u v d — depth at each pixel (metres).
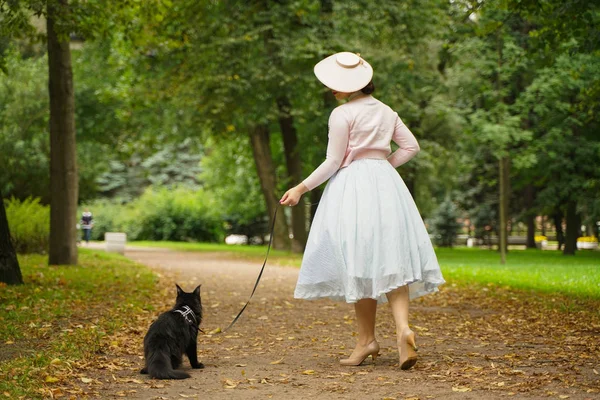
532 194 40.19
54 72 19.45
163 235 52.12
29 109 29.47
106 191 64.62
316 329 9.08
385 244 5.93
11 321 9.05
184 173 65.44
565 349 7.13
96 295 12.61
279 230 32.66
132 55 28.59
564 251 33.75
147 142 33.56
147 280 16.22
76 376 5.97
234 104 25.66
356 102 6.31
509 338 8.00
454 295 13.55
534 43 14.46
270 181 32.09
